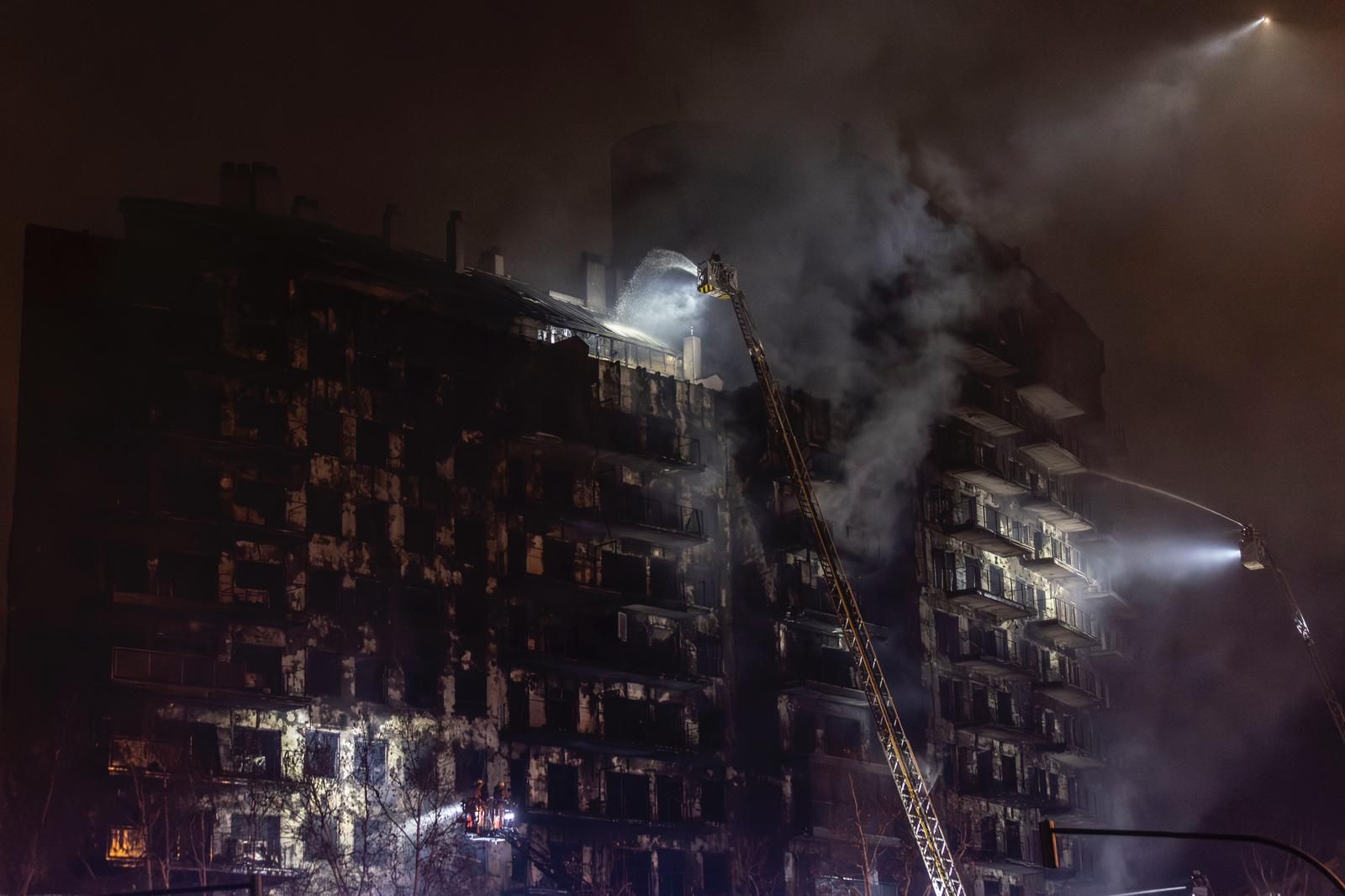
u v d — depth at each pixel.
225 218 68.38
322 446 67.75
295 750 63.22
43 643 58.97
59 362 62.31
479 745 69.50
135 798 58.25
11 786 56.75
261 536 63.69
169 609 60.44
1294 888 99.81
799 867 79.06
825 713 84.06
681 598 81.00
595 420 77.88
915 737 86.75
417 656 68.62
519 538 74.75
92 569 60.41
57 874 56.25
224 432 64.69
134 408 62.62
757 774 81.00
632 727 77.06
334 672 65.56
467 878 65.38
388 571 68.25
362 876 60.81
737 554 84.25
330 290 69.56
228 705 61.62
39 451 61.03
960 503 95.00
